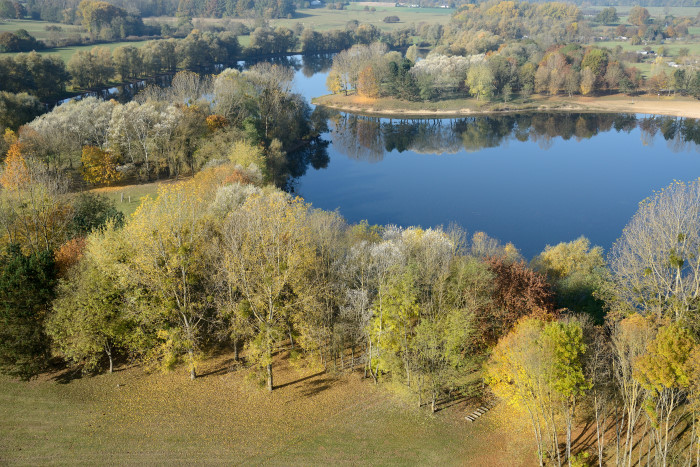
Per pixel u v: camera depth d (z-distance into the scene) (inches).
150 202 2819.9
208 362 2748.5
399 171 7106.3
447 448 2218.3
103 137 5521.7
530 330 2142.0
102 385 2539.4
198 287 2886.3
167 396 2486.5
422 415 2409.0
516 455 2166.6
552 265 3447.3
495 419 2373.3
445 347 2464.3
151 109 5462.6
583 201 5959.6
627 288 2659.9
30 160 4269.2
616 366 2223.2
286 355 2839.6
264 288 2490.2
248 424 2336.4
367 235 3558.1
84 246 2908.5
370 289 2901.1
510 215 5610.2
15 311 2442.2
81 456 2128.4
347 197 6141.7
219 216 3403.1
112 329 2504.9
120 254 2613.2
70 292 2503.7
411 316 2687.0
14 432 2229.3
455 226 4940.9
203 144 5378.9
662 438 2095.2
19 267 2549.2
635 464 2032.5
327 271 2952.8
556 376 2011.6
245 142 5383.9
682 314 2301.9
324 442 2247.8
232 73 7165.4
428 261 2878.9
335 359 2758.4
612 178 6697.8
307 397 2511.1
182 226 2691.9
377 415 2406.5
